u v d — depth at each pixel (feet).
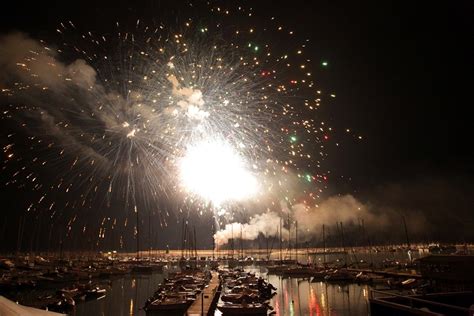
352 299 146.82
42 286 204.85
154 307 120.06
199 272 232.32
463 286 103.76
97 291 162.81
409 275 182.50
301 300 146.20
